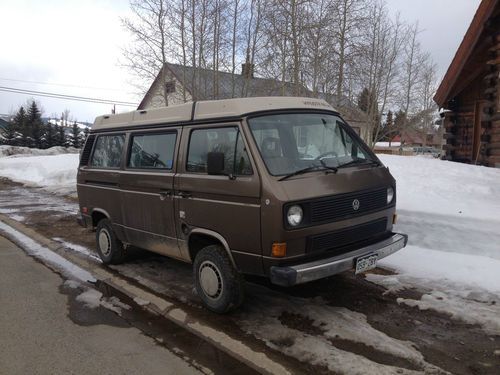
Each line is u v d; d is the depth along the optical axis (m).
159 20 18.17
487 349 3.85
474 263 5.62
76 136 66.31
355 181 4.43
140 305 5.11
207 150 4.66
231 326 4.44
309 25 15.70
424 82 37.09
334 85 16.86
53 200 13.85
